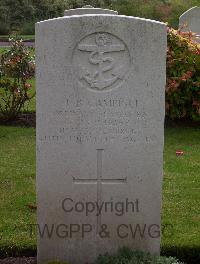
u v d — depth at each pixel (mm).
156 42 2121
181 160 3406
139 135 2186
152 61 2135
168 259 2195
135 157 2201
